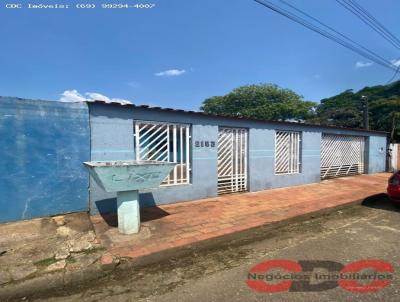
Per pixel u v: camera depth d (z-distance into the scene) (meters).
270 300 2.82
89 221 5.17
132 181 4.41
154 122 6.32
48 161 5.24
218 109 38.38
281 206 6.57
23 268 3.40
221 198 7.33
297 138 9.66
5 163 4.90
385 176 12.09
